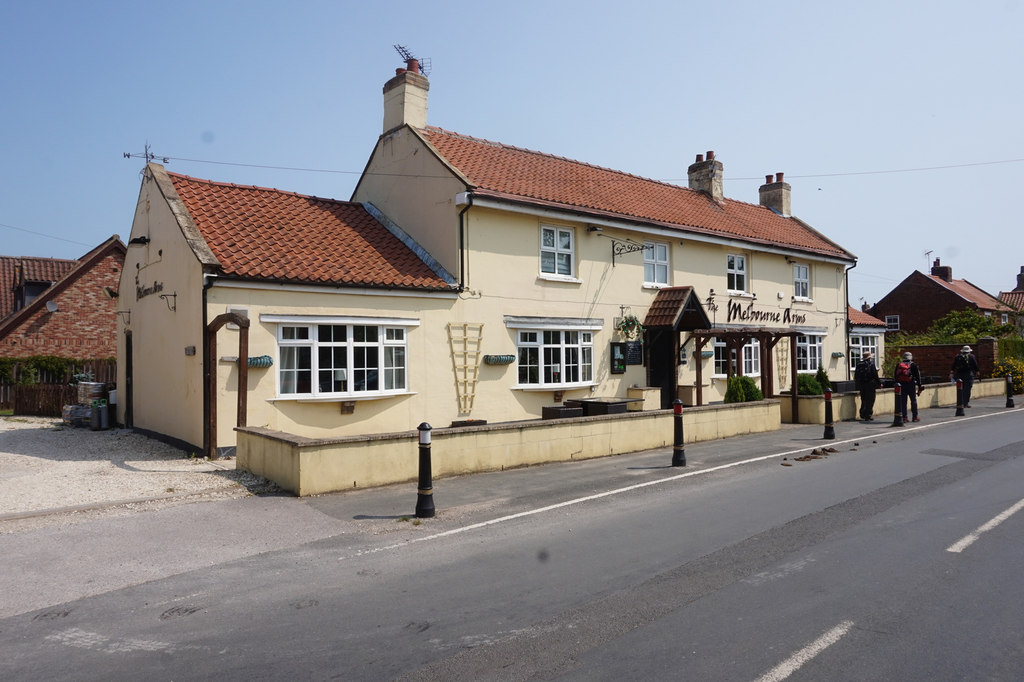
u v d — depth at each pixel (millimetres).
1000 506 8484
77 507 8609
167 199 14359
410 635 4953
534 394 17203
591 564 6457
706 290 21469
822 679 4199
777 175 28984
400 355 14953
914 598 5500
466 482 10422
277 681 4305
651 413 13961
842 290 27750
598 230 18281
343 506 8797
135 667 4547
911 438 14969
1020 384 28328
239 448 11133
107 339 27672
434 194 16531
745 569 6250
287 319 13289
